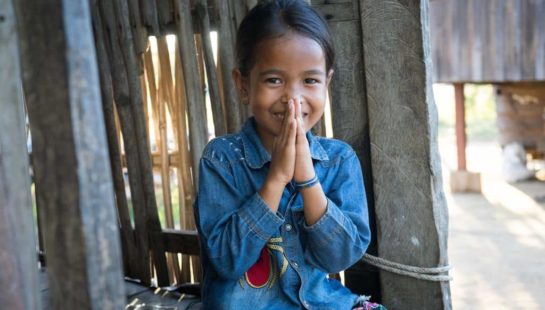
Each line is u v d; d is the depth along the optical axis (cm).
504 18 819
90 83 86
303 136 147
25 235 91
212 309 166
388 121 193
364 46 192
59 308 91
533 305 441
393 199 197
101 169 88
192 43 220
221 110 221
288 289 163
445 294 198
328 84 181
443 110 1891
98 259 87
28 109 89
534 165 1039
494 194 871
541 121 944
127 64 234
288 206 163
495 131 1609
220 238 153
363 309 172
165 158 249
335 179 170
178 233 243
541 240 624
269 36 149
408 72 188
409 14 185
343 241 155
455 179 904
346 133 201
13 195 89
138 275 254
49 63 85
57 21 83
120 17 232
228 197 162
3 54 86
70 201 86
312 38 151
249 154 165
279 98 152
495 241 628
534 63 809
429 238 195
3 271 87
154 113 246
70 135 85
